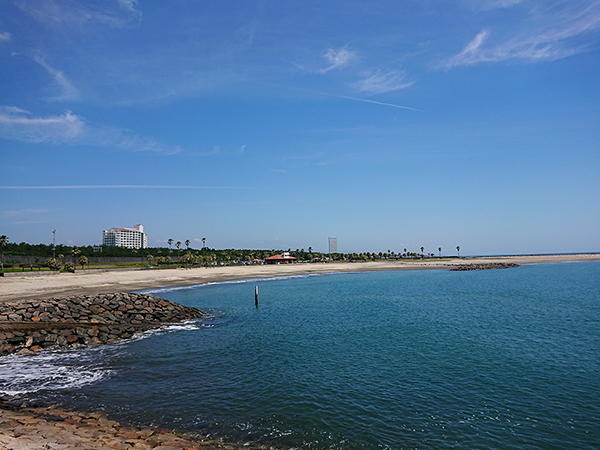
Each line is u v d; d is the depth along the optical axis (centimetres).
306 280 9188
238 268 12694
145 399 1694
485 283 8138
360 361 2291
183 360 2330
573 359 2334
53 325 2936
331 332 3136
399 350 2545
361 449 1275
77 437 1137
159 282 7338
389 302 5084
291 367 2177
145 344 2758
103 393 1767
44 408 1559
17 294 4466
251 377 2003
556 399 1712
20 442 1017
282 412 1561
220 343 2772
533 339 2861
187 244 18212
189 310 3934
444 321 3631
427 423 1473
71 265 9519
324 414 1545
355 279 9581
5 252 11025
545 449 1292
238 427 1422
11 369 2148
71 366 2209
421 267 15250
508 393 1780
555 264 18062
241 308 4522
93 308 3375
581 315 3953
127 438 1216
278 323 3556
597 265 16700
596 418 1525
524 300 5209
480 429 1429
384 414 1550
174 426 1421
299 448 1273
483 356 2397
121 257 14712
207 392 1786
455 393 1778
